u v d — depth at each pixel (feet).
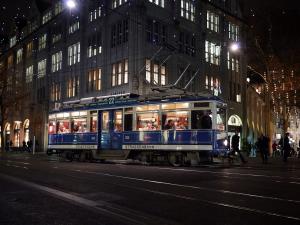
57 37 160.04
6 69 189.26
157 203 30.71
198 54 132.46
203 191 36.78
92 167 66.64
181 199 32.50
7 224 22.24
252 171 57.72
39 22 178.60
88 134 86.99
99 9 130.72
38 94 171.73
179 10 127.34
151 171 57.57
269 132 115.85
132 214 25.64
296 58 108.27
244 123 148.77
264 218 25.17
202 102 69.51
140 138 76.74
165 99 74.08
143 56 112.78
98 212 25.88
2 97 178.60
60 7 160.25
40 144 163.32
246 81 153.38
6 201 30.12
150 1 117.70
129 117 79.51
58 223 22.58
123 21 118.21
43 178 48.57
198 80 130.93
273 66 108.99
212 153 67.77
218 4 144.87
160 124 74.02
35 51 177.47
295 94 109.91
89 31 135.13
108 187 39.91
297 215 26.07
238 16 151.94
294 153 138.72
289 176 49.98
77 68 141.79
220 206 29.37
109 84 122.21
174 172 55.62
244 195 34.37
